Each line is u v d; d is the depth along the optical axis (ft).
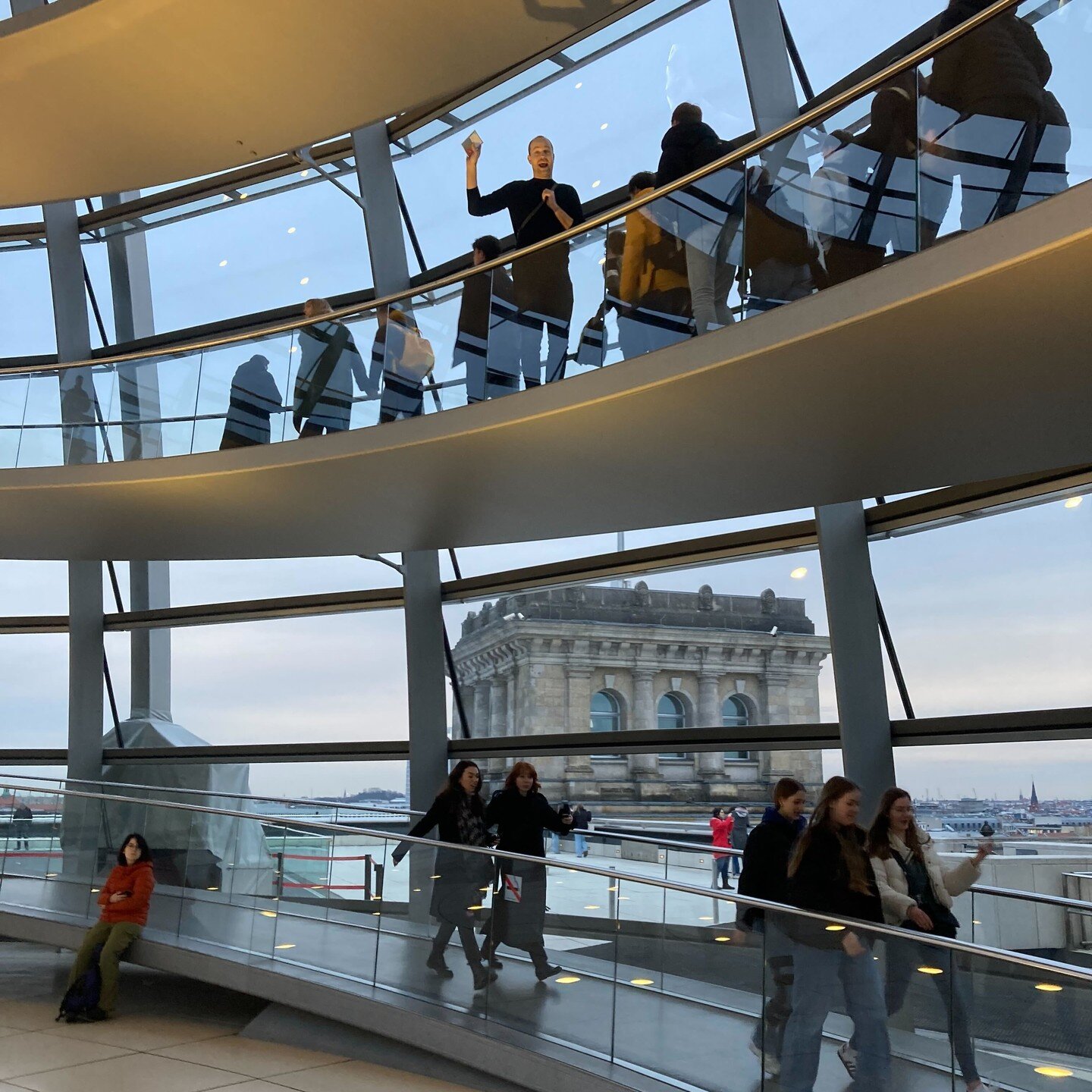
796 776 37.47
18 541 42.24
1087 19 18.43
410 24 34.88
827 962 18.85
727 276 23.79
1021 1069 16.05
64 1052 27.73
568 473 31.22
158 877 34.60
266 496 35.53
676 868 32.01
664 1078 21.20
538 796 28.58
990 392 24.09
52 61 35.76
